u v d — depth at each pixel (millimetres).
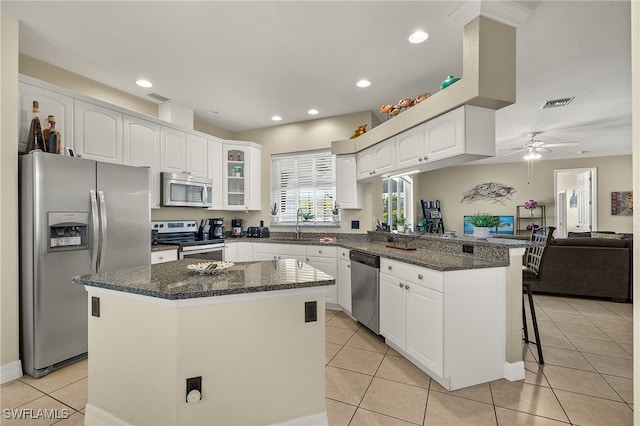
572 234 6234
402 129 3055
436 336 2152
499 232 8367
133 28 2445
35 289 2264
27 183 2295
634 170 557
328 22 2383
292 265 2139
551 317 3641
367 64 3035
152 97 3807
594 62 2994
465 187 8836
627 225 7340
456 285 2131
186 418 1445
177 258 3578
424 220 7848
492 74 2166
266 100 3939
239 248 4527
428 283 2234
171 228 4098
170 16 2303
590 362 2529
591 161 7656
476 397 2045
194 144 4176
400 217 6340
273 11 2256
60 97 2742
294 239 4551
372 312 3006
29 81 2518
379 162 3609
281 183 5023
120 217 2770
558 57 2895
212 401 1486
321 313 1710
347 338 3051
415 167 3066
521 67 3082
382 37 2582
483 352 2209
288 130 4918
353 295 3428
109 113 3160
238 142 4734
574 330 3234
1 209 2188
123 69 3102
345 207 4266
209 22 2377
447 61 2977
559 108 4219
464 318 2150
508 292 2279
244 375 1544
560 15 2289
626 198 7363
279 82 3422
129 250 2846
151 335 1500
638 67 555
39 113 2584
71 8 2203
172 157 3863
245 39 2605
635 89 559
